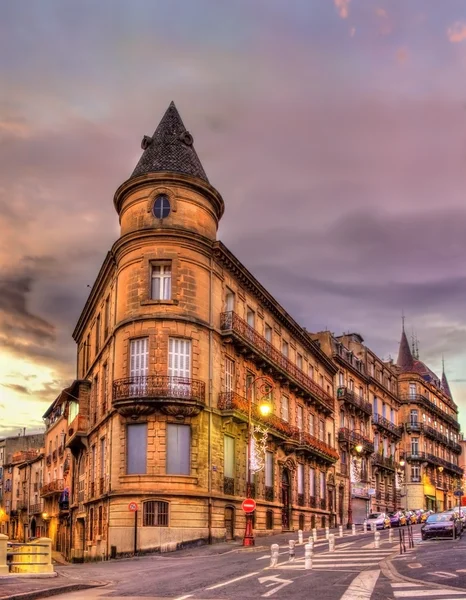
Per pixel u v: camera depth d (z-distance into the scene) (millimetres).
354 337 78312
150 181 38500
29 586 17547
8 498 83500
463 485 116250
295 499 50188
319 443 55156
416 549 27594
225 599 14773
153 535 34031
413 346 112500
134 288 37438
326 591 15641
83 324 53969
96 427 42344
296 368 51688
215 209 40750
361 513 69062
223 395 38844
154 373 36000
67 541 52188
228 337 39750
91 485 42531
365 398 75375
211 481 36562
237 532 38969
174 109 41969
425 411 94750
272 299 47875
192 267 38000
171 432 35812
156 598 15344
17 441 91438
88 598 15758
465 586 15797
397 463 83188
